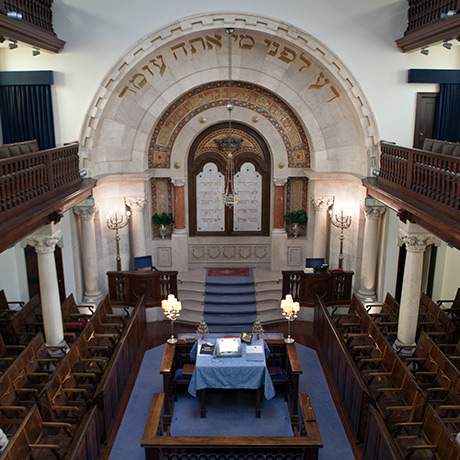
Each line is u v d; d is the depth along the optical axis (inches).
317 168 560.7
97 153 534.9
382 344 407.2
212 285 594.6
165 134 584.7
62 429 324.2
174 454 286.5
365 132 507.5
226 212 633.6
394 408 322.3
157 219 609.9
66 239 531.5
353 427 357.1
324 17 472.4
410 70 479.8
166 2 465.4
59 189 414.3
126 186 565.3
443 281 589.6
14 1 391.9
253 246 637.9
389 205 442.0
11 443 266.1
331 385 428.8
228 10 466.6
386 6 468.8
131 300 555.8
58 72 478.9
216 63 527.5
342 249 581.6
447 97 489.1
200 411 393.1
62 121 490.3
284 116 577.6
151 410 313.6
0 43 438.0
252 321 544.7
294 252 625.3
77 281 549.6
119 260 570.9
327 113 540.7
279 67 527.8
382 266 543.8
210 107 577.0
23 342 456.4
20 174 338.0
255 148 613.9
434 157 349.1
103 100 491.8
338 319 496.1
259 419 385.4
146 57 494.0
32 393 359.9
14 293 563.8
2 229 298.2
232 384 379.6
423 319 503.8
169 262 629.3
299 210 620.7
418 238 413.1
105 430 342.3
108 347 417.4
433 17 419.8
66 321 487.5
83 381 389.1
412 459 297.4
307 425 294.8
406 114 496.4
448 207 323.6
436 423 296.0
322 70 518.0
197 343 413.7
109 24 469.4
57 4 462.6
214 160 617.0
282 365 426.3
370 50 480.1
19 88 483.2
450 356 404.8
